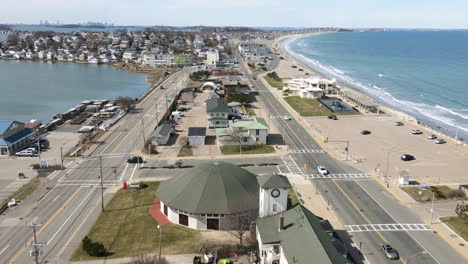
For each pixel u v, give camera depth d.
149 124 157.75
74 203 88.62
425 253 69.62
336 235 68.19
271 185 70.81
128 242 72.00
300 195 93.19
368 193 95.25
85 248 67.62
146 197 91.25
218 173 82.88
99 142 135.00
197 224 76.69
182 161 116.25
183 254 68.06
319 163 116.00
